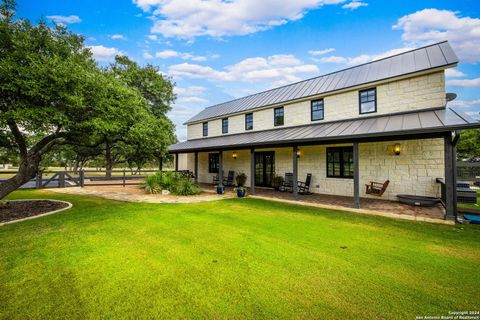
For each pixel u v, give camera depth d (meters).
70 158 28.89
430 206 7.96
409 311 2.56
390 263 3.72
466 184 9.11
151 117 11.02
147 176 13.38
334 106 11.08
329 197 10.04
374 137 7.42
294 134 10.05
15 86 5.35
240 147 11.05
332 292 2.91
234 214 7.05
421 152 8.68
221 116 16.70
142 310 2.55
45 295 2.80
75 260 3.76
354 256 3.99
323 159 11.22
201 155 18.48
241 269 3.50
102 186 14.58
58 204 8.15
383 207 7.90
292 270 3.48
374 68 10.94
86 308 2.57
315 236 5.04
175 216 6.73
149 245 4.45
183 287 3.01
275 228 5.62
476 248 4.36
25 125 5.75
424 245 4.51
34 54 5.75
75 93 5.94
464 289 3.00
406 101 9.02
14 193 11.16
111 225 5.75
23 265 3.57
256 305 2.65
